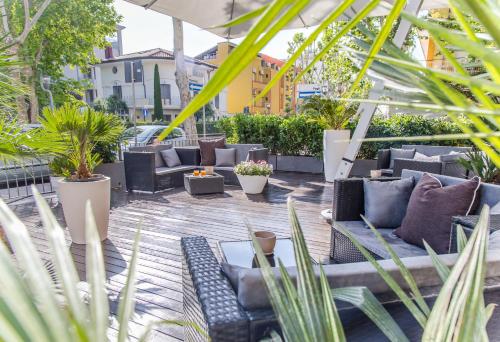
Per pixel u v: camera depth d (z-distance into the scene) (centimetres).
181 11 315
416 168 440
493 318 97
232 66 27
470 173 396
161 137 29
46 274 41
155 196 500
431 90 40
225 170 588
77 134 287
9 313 37
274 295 72
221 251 213
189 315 131
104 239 316
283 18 27
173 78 1952
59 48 1116
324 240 311
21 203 450
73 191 292
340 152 533
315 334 64
